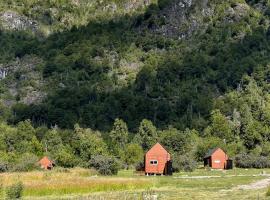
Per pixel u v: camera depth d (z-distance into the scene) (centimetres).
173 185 15412
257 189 13762
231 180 17488
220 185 15412
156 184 15238
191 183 16088
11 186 12862
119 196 11769
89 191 13625
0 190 12838
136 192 13112
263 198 11344
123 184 14412
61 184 13862
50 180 15212
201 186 15112
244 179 18012
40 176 17175
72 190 13450
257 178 18538
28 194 12875
